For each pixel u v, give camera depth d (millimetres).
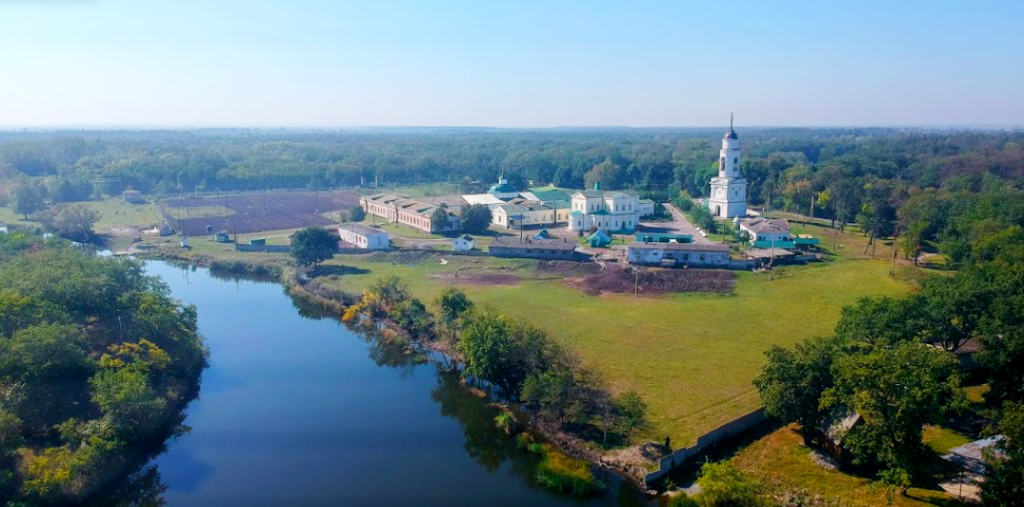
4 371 69312
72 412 73062
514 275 151250
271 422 81000
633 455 69125
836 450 65062
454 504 63656
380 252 173875
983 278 90000
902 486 57938
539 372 81375
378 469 70250
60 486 60906
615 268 150375
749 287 134875
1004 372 76438
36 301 84750
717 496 52531
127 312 94812
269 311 129500
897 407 58250
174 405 83062
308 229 159250
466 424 80562
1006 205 158375
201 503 64250
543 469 67938
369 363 100812
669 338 105250
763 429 73875
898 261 152250
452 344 100938
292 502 64250
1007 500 52531
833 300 123750
